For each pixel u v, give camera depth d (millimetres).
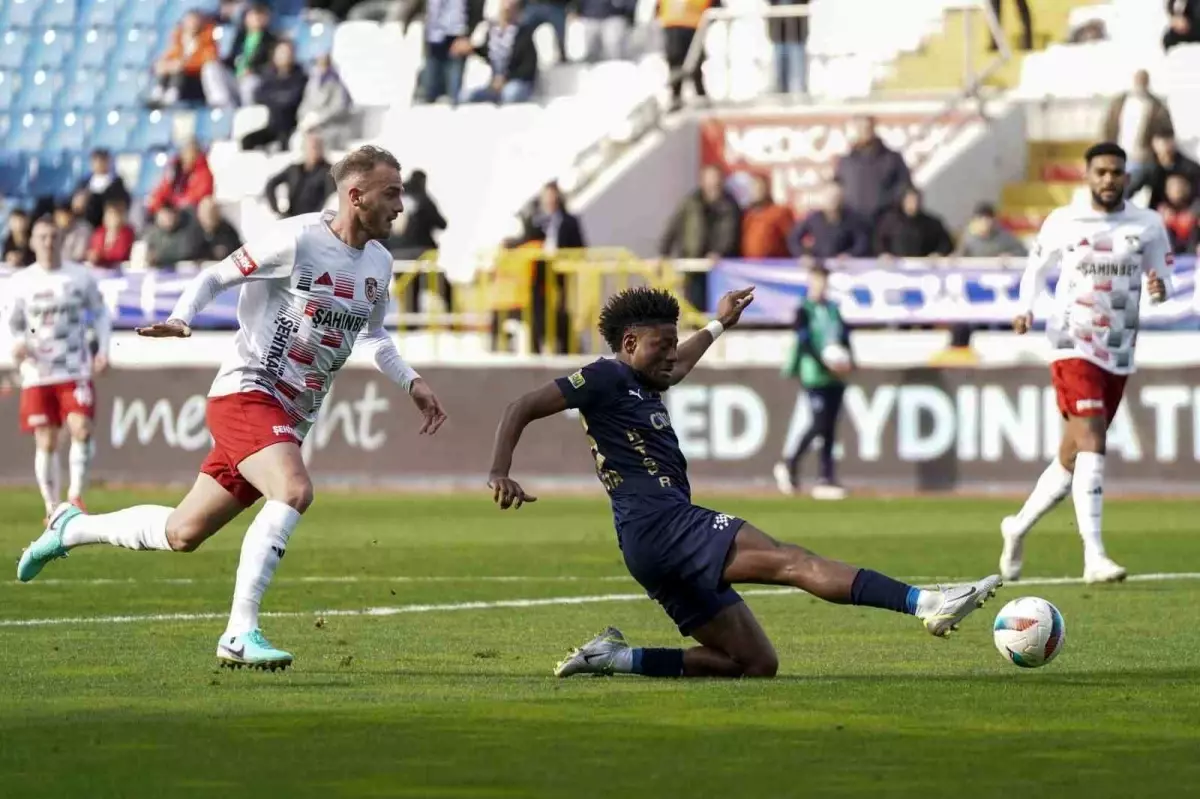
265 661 23688
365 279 24547
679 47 84125
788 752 17953
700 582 22453
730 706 20797
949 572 39594
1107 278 37375
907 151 81125
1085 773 16922
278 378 24344
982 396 65500
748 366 67875
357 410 71500
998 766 17250
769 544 22297
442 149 86875
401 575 39125
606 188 82188
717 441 68375
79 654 25750
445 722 19703
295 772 16969
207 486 24672
